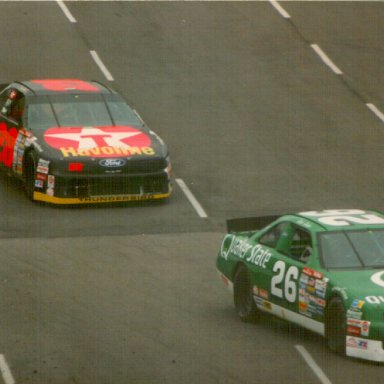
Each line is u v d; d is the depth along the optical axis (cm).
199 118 7200
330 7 9388
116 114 6103
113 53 8294
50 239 5231
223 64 8169
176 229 5428
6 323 4119
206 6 9312
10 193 5962
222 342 3881
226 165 6431
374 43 8662
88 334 3988
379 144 6869
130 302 4384
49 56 8181
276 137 6912
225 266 4247
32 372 3603
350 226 3922
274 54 8394
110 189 5728
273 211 5734
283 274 3912
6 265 4841
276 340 3894
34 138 5838
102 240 5234
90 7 9206
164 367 3631
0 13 9006
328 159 6581
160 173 5794
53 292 4500
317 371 3547
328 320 3716
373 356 3556
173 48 8431
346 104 7544
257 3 9425
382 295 3588
